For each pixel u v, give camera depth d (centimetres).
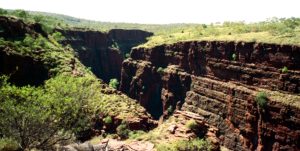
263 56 6203
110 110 4116
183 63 8956
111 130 3869
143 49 10819
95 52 14288
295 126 5141
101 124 3912
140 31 17675
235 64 6838
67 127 2133
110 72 14662
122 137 3681
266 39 6394
